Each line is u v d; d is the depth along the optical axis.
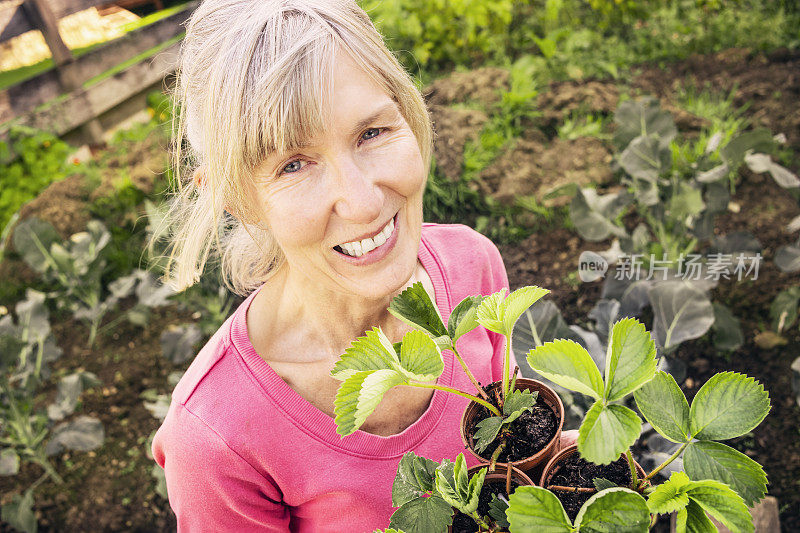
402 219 0.85
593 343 2.15
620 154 3.36
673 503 0.54
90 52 5.50
